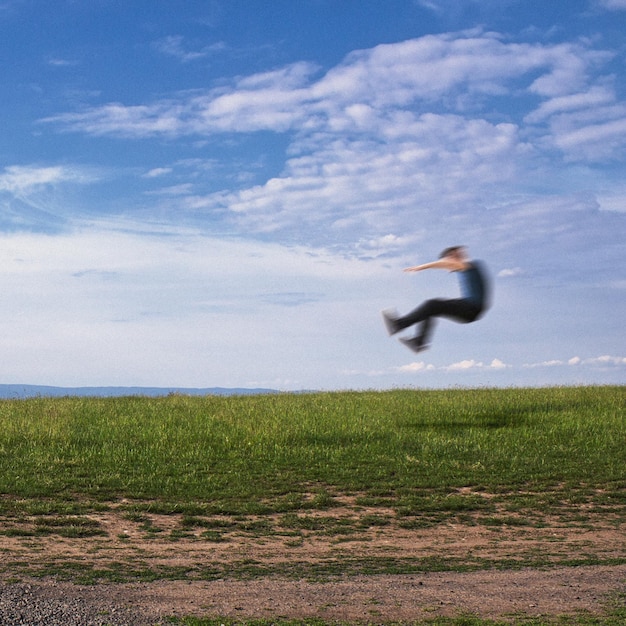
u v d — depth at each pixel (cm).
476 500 1326
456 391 2816
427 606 743
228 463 1557
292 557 970
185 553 977
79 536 1053
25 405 2317
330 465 1554
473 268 1020
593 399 2423
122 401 2517
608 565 934
